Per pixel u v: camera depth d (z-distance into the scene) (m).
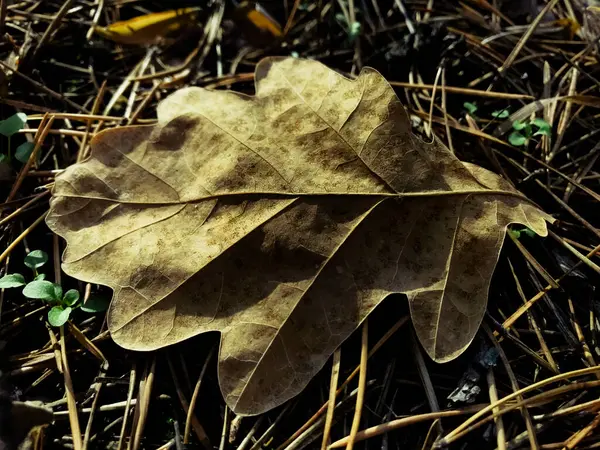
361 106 0.13
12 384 0.13
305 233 0.12
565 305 0.14
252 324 0.12
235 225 0.12
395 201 0.13
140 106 0.16
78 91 0.17
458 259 0.13
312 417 0.12
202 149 0.13
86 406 0.13
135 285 0.12
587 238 0.14
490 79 0.17
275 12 0.20
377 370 0.13
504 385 0.13
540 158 0.16
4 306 0.14
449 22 0.19
